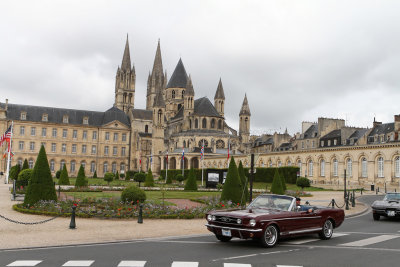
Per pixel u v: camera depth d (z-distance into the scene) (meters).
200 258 12.96
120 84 163.38
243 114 143.38
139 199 27.45
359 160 74.44
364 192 59.69
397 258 13.34
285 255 13.73
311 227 16.92
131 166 129.38
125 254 13.47
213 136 123.50
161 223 21.95
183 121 134.50
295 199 17.22
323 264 12.32
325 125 99.25
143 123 132.75
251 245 15.74
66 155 122.38
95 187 52.19
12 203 30.45
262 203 17.41
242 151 132.00
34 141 118.88
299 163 89.06
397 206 24.83
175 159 120.25
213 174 60.53
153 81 174.12
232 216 15.34
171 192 48.62
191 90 134.88
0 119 114.94
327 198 45.84
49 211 24.00
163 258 12.88
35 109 121.56
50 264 11.82
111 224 20.92
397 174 66.62
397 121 78.38
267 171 81.12
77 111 127.56
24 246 14.62
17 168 59.66
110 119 129.25
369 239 17.55
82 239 16.33
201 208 26.61
